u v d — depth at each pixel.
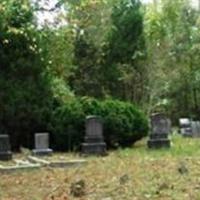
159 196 12.20
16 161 21.88
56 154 24.78
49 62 28.27
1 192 13.96
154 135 26.20
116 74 41.72
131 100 42.44
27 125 26.94
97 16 41.03
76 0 19.66
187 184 13.59
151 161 19.83
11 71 27.06
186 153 23.12
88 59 41.19
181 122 36.09
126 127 26.56
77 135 26.20
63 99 27.84
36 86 27.17
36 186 14.75
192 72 48.56
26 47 27.23
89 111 26.36
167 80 46.50
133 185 13.70
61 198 12.57
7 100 26.75
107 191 13.06
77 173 17.25
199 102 48.97
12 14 25.33
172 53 47.81
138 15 42.62
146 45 44.03
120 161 20.52
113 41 41.97
